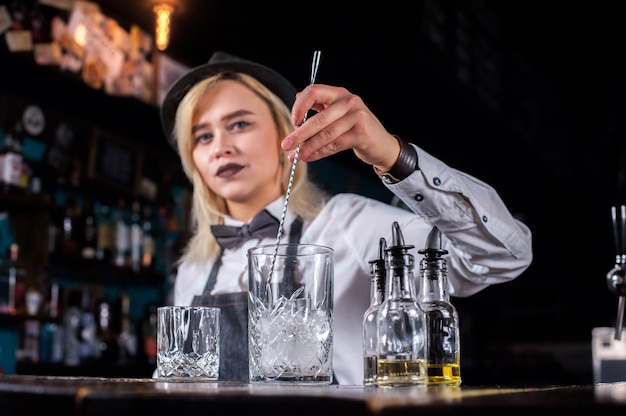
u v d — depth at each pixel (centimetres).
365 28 386
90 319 343
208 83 202
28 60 299
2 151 314
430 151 544
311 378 104
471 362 691
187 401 72
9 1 300
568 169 689
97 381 101
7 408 83
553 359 758
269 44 412
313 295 105
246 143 197
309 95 119
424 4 384
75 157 361
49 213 320
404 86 429
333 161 523
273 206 193
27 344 316
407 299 104
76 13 320
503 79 558
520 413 63
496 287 805
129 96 342
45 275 314
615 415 62
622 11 616
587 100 748
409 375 101
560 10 615
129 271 356
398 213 178
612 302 868
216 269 194
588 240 871
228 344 179
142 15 360
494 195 147
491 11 584
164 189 411
